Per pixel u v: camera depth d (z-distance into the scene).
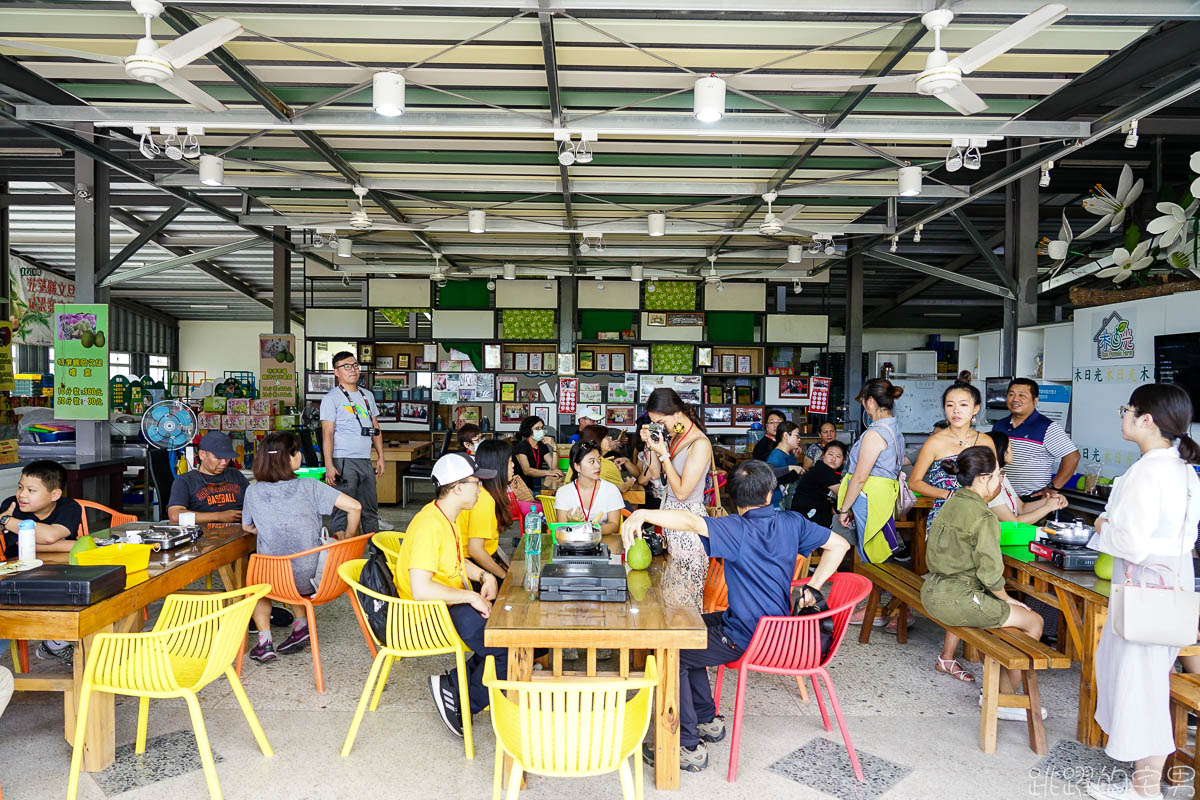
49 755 3.09
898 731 3.43
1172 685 2.83
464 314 11.15
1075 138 4.74
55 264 14.01
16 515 3.94
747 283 11.20
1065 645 4.24
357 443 5.81
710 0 3.32
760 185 6.37
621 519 4.45
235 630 2.95
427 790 2.85
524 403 11.39
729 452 9.97
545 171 6.11
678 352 11.25
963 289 14.30
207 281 16.03
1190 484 2.83
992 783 2.96
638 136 5.17
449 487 3.29
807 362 14.03
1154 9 3.29
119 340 17.81
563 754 2.25
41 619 2.69
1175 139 6.90
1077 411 6.04
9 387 7.48
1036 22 2.86
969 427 4.47
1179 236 5.29
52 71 4.31
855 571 4.81
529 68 4.21
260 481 4.09
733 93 4.43
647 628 2.65
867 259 11.63
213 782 2.71
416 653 3.14
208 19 3.67
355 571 3.48
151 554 3.58
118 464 7.38
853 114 4.68
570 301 11.06
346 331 11.25
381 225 7.41
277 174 6.11
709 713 3.29
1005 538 3.89
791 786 2.92
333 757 3.11
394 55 4.06
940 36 3.73
